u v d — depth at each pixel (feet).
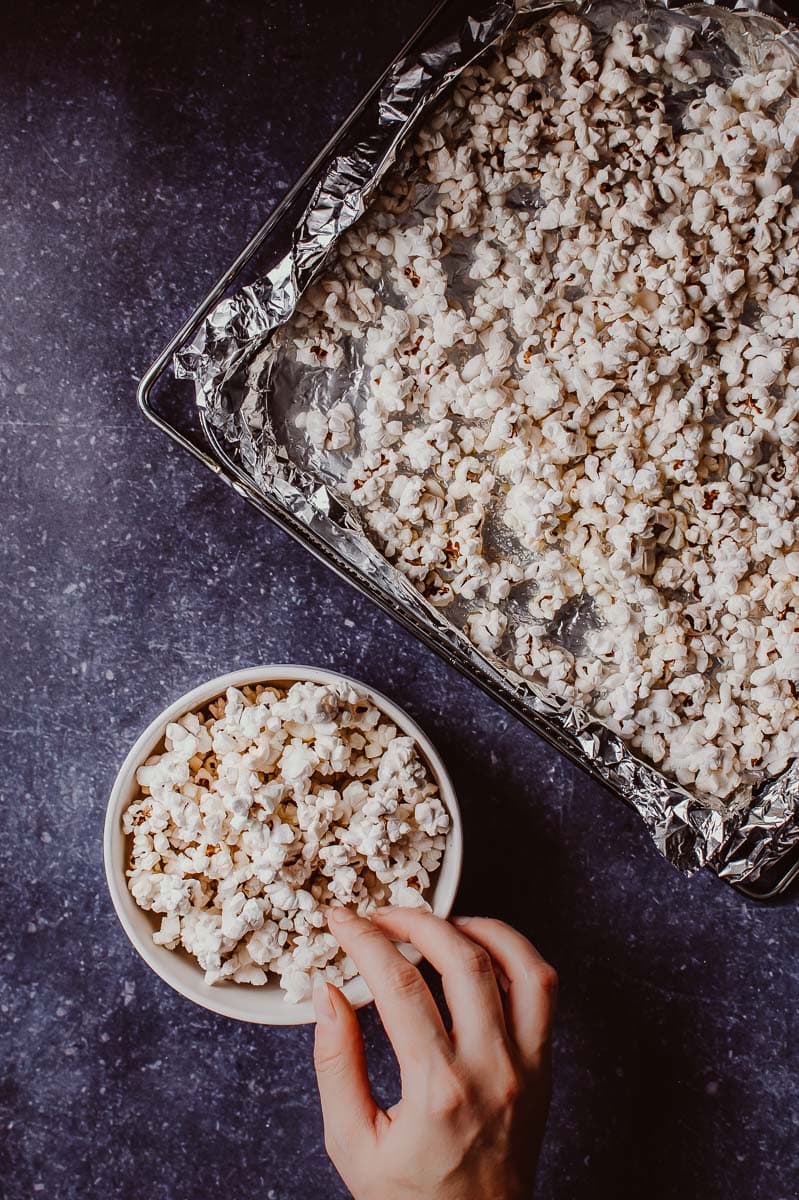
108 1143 2.16
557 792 2.16
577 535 2.03
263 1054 2.17
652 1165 2.17
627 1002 2.17
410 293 2.00
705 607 2.05
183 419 2.11
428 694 2.15
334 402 2.03
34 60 2.07
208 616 2.14
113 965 2.16
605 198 1.99
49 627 2.14
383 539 2.02
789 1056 2.17
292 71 2.07
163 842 1.99
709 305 1.99
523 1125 1.78
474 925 1.94
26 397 2.11
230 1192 2.16
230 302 1.90
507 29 1.90
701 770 2.02
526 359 2.00
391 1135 1.75
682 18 1.95
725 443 2.02
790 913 2.16
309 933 1.99
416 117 1.87
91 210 2.09
